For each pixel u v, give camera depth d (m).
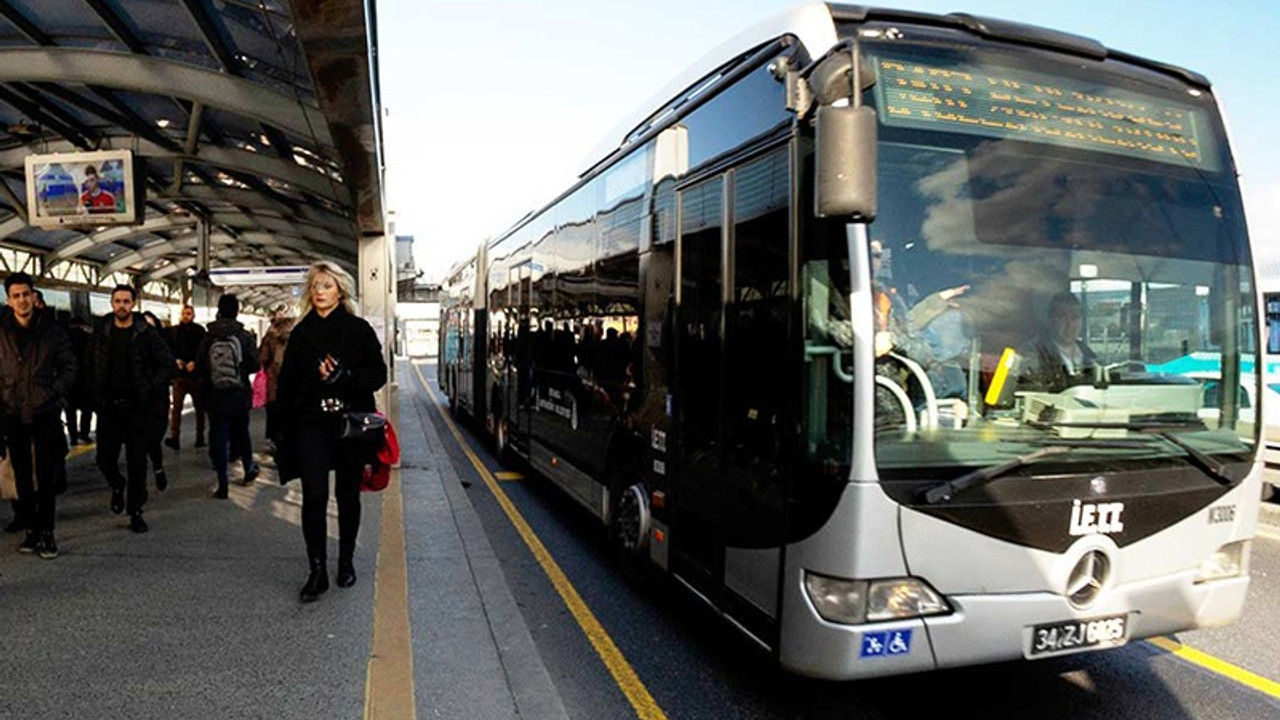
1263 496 9.70
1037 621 3.53
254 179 15.95
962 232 3.62
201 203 18.91
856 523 3.33
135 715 3.45
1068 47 3.99
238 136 13.05
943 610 3.44
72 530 6.43
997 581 3.48
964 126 3.71
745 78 4.29
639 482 5.80
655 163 5.56
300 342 4.93
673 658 4.74
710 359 4.55
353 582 5.21
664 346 5.26
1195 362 3.95
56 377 5.50
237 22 8.01
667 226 5.28
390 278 14.62
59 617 4.56
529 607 5.57
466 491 9.51
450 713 3.73
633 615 5.44
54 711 3.46
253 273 15.55
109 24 8.59
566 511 8.62
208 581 5.23
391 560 5.84
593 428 6.89
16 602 4.80
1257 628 5.31
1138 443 3.72
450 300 20.09
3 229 17.86
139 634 4.34
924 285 3.52
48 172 11.27
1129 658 4.83
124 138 13.55
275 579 5.31
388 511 7.54
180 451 10.57
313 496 4.93
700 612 5.52
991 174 3.72
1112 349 3.79
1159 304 3.91
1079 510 3.58
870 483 3.33
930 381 3.46
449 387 20.02
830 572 3.41
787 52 3.91
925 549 3.39
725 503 4.30
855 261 3.39
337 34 5.89
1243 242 4.15
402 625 4.53
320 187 13.69
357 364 4.99
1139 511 3.69
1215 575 3.91
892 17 3.83
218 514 7.03
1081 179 3.87
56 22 8.98
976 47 3.84
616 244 6.44
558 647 4.88
